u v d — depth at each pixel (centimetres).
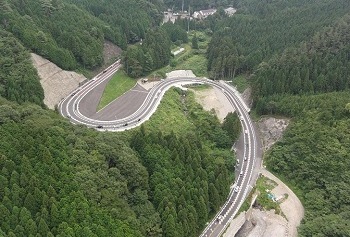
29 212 10850
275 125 19938
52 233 10750
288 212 15675
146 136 16288
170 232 12800
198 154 16025
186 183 14475
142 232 12344
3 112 13525
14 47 19300
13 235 10150
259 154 19012
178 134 19088
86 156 13325
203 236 14225
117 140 15062
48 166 12112
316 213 15138
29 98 17688
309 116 18400
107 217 11594
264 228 15100
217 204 15000
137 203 13488
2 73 17738
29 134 13138
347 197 14862
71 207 11275
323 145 16625
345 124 16912
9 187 11369
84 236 10862
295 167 17188
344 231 13475
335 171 15850
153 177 14500
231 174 17512
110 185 12900
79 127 15425
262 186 16812
